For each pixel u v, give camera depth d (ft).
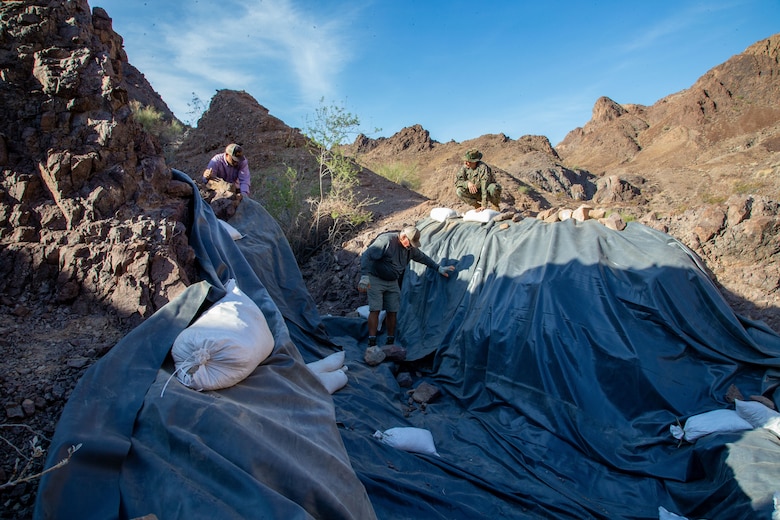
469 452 15.71
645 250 19.34
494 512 12.86
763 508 11.16
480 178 28.25
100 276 14.06
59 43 16.28
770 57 244.63
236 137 56.85
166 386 9.87
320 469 9.67
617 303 17.83
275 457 8.76
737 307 20.22
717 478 13.07
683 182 131.44
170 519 7.74
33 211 14.80
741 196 22.08
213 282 14.99
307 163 50.14
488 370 18.67
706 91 248.32
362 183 45.24
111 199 15.08
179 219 16.60
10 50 15.57
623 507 13.50
